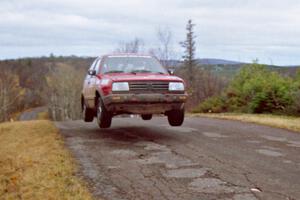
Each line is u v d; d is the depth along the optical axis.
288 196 5.46
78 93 75.31
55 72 83.00
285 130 11.96
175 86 9.12
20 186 6.40
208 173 6.64
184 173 6.64
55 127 12.59
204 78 37.62
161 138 10.05
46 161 7.62
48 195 5.70
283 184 6.02
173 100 9.06
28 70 111.69
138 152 8.28
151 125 12.85
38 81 107.38
